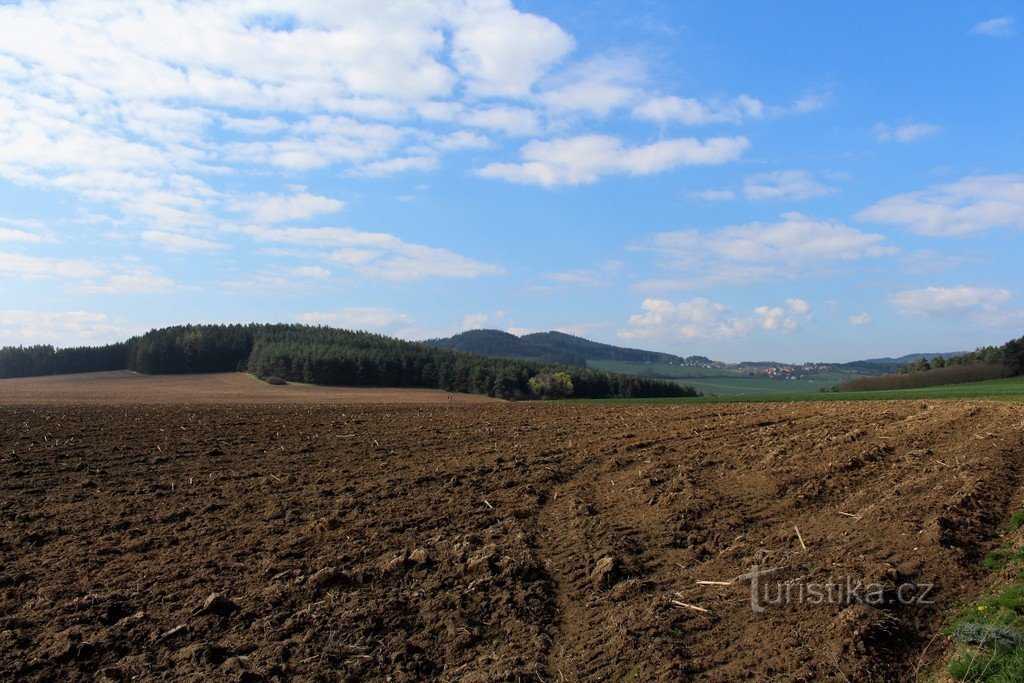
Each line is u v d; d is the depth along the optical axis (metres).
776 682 5.61
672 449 17.06
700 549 9.11
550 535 10.05
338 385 83.88
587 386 93.75
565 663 6.27
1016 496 10.44
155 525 10.46
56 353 95.81
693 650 6.33
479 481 13.52
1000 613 6.36
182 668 6.07
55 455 16.36
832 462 13.89
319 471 14.73
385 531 10.10
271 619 7.13
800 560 8.30
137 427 22.25
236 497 12.26
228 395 60.69
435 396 72.94
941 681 5.53
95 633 6.73
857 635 6.20
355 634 6.84
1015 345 73.25
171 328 102.88
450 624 7.11
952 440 15.95
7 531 10.09
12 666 6.07
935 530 8.54
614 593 7.76
